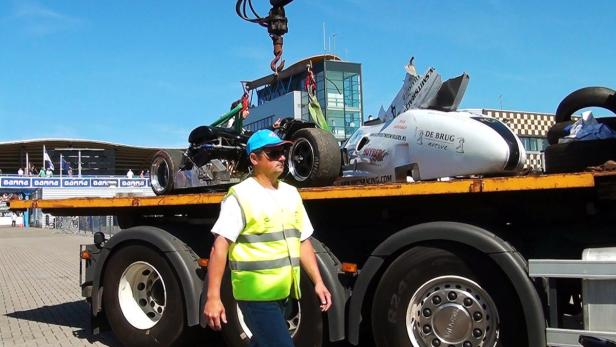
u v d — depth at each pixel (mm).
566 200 4625
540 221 4785
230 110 7707
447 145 5305
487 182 4340
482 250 4359
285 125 6438
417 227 4641
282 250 3748
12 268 15430
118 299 6426
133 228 6344
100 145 59375
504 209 4828
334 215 5656
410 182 4781
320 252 5109
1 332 7449
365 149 6082
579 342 3982
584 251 4191
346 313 4969
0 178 45750
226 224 3736
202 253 6066
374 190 4844
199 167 6996
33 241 27875
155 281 6379
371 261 4828
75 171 56375
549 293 4145
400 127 5750
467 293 4492
